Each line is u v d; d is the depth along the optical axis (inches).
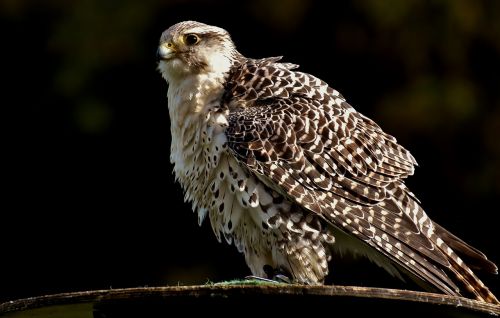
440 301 268.2
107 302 271.4
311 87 345.7
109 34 601.9
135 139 627.2
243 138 328.2
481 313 273.9
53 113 621.9
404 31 605.6
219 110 336.5
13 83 622.8
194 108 339.3
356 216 328.5
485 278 564.7
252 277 310.7
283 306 268.7
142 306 270.7
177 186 631.2
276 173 326.6
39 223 637.3
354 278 554.6
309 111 337.7
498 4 605.6
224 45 352.2
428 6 602.2
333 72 616.7
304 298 265.9
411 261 323.9
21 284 634.8
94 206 636.7
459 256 332.8
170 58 346.9
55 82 612.1
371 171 337.4
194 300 267.3
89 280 634.8
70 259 637.3
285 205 328.5
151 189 634.2
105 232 636.7
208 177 335.0
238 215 333.1
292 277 332.8
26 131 628.7
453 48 603.8
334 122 339.0
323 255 330.3
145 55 603.2
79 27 606.2
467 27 603.2
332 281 554.9
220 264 624.1
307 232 328.5
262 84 343.0
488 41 607.5
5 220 636.1
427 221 335.0
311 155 331.9
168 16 603.8
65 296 272.8
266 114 334.0
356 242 336.8
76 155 631.2
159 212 633.6
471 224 610.9
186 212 630.5
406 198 337.1
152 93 614.2
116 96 615.5
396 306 269.0
